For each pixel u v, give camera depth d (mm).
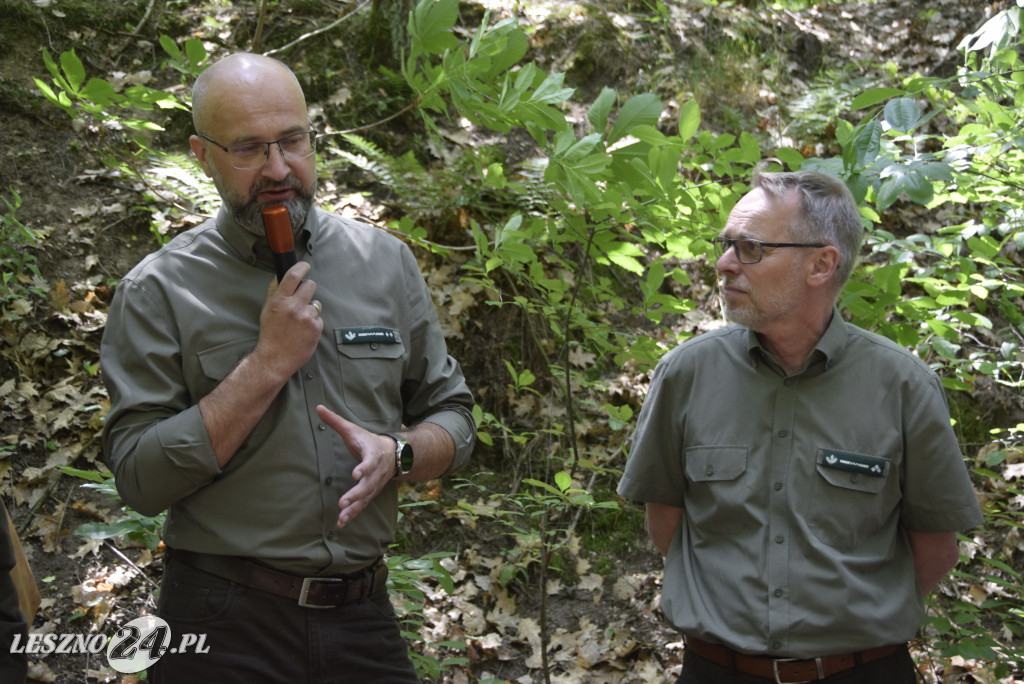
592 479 3615
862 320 2670
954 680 3133
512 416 3895
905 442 1859
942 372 3365
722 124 4984
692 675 1946
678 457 2037
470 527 3625
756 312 1870
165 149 4199
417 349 2039
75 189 4012
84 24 4504
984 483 3840
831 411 1871
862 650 1812
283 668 1739
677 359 2033
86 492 3359
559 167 2330
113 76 4359
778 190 1879
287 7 4828
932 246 3209
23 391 3445
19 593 1703
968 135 2768
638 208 2582
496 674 3180
